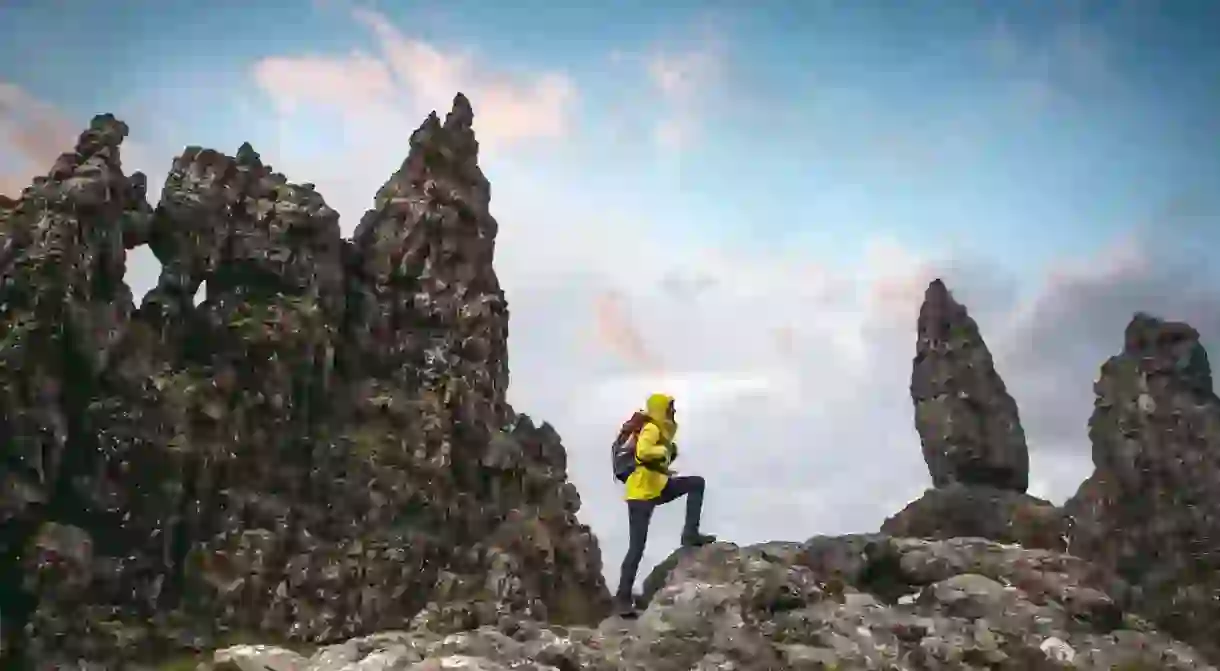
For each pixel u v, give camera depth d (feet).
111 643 64.80
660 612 47.11
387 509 76.95
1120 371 96.27
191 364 75.87
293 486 75.46
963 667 46.14
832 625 47.42
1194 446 90.38
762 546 56.95
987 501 93.50
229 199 80.02
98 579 66.59
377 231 87.66
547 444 90.43
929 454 102.01
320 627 71.20
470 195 90.99
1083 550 90.94
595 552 87.66
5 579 64.23
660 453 50.44
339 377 81.46
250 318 77.41
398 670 41.57
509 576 76.54
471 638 45.29
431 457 79.66
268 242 79.66
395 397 81.46
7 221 71.41
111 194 74.49
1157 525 88.84
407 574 74.69
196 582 69.92
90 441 69.26
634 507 50.70
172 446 71.20
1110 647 48.73
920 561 56.59
